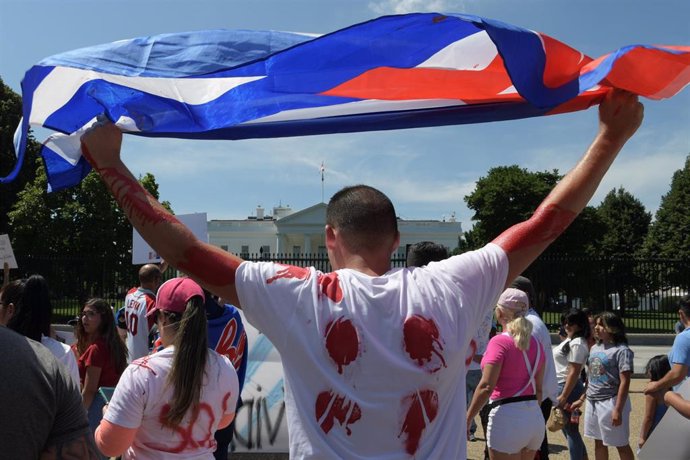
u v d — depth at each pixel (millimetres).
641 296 20453
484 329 5793
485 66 1808
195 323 2750
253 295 1664
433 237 62125
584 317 5977
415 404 1587
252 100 1889
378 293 1666
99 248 26828
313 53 1768
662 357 5105
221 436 4195
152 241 1693
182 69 1797
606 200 58250
